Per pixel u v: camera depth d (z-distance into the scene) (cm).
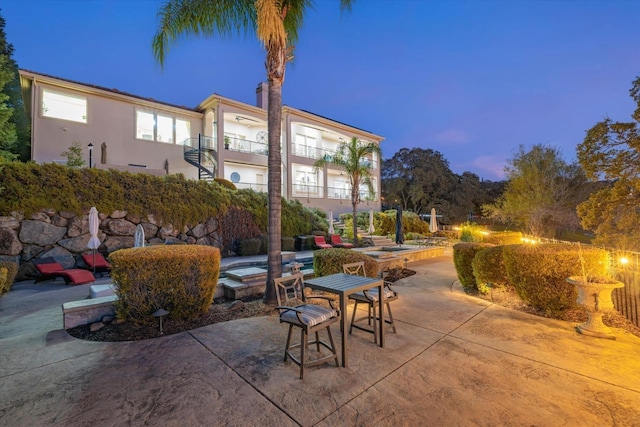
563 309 476
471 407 245
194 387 278
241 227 1284
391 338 395
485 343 376
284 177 2153
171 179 1150
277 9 537
